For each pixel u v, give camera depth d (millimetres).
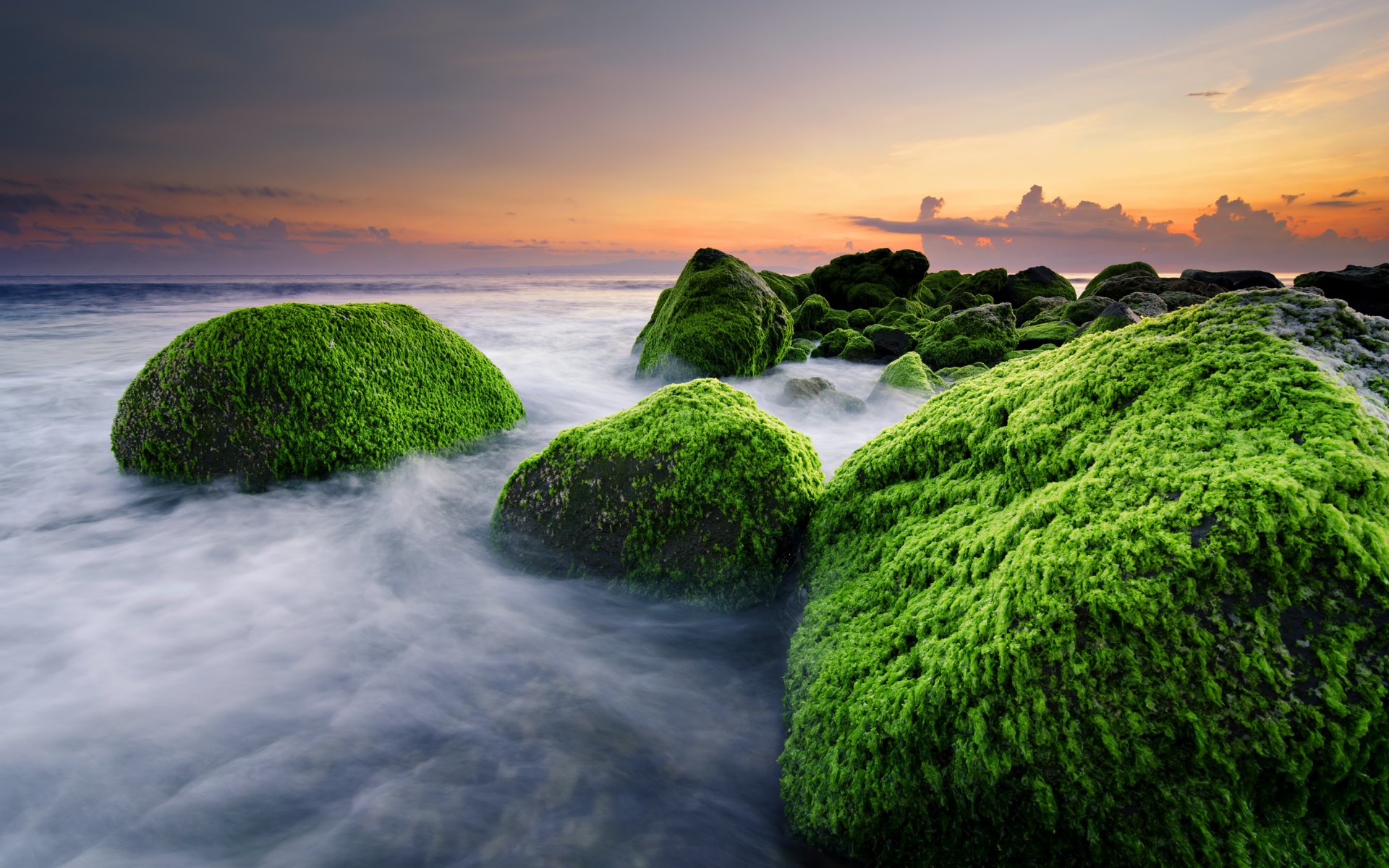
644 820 2795
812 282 27984
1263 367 2264
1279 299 2572
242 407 5805
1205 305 2742
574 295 58844
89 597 4441
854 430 9055
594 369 15312
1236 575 1824
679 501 3967
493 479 6477
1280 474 1896
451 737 3244
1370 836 1651
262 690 3549
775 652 3682
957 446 3156
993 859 2002
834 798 2301
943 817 2072
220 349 5855
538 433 7855
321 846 2689
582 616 4086
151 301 38406
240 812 2826
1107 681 1881
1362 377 2258
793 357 15250
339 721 3334
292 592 4523
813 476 4137
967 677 2059
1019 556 2225
